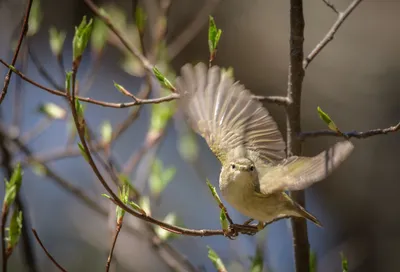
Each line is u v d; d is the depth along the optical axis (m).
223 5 14.34
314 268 6.50
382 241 13.04
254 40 14.12
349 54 13.67
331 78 13.59
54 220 13.55
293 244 6.54
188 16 13.95
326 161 4.45
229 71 6.83
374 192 13.30
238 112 6.11
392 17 13.80
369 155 13.38
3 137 8.22
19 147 8.62
